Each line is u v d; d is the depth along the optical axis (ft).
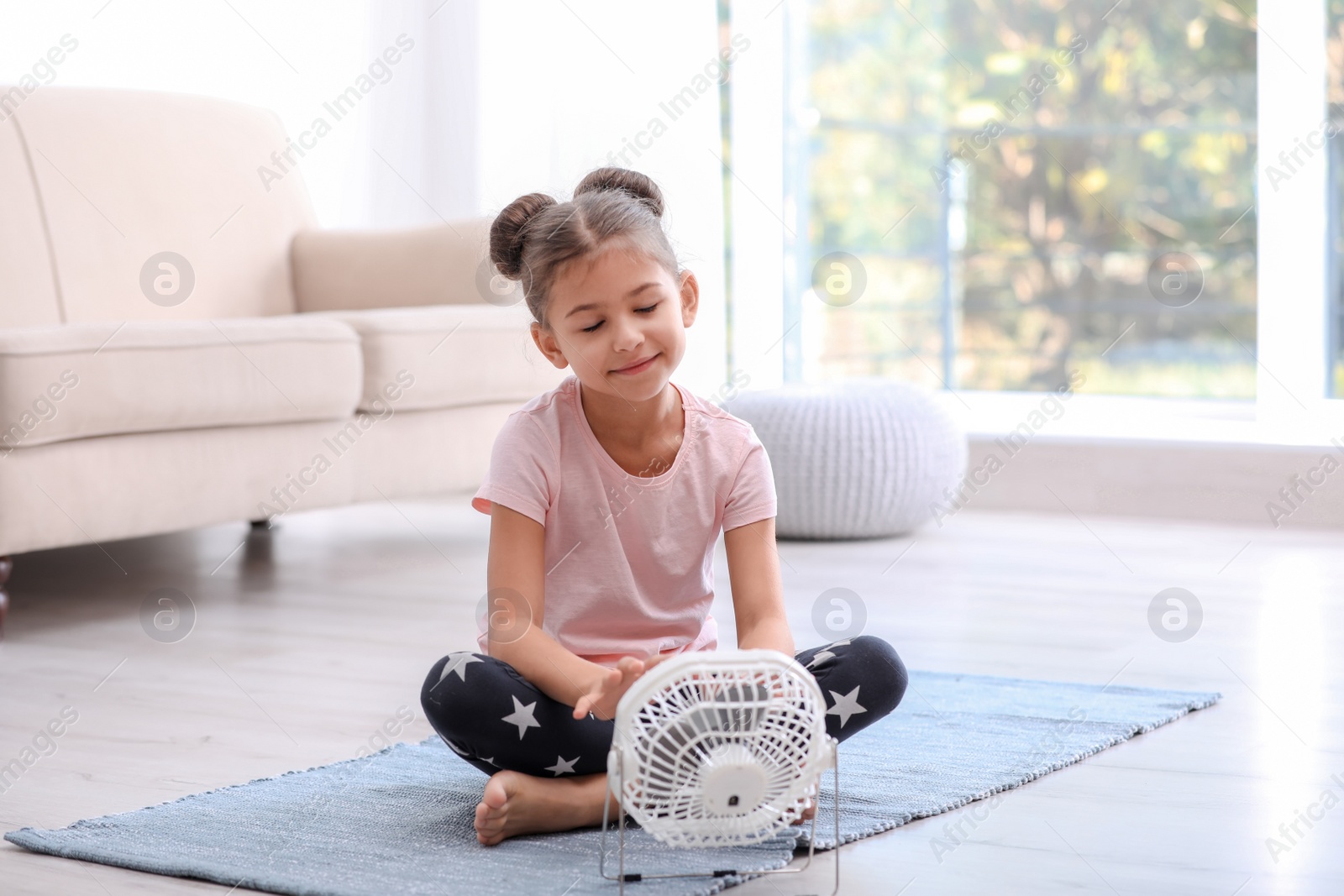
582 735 3.75
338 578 7.97
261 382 7.41
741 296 11.62
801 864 3.60
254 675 5.79
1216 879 3.51
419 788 4.26
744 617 4.01
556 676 3.67
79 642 6.44
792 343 12.94
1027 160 13.23
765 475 4.10
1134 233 12.85
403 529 9.67
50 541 6.62
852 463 8.81
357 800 4.13
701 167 10.96
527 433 4.01
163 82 11.83
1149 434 9.99
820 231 13.74
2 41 11.56
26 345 6.40
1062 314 13.17
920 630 6.50
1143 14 12.69
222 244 9.58
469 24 11.56
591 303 3.65
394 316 8.25
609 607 4.04
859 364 13.46
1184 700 5.22
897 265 13.62
